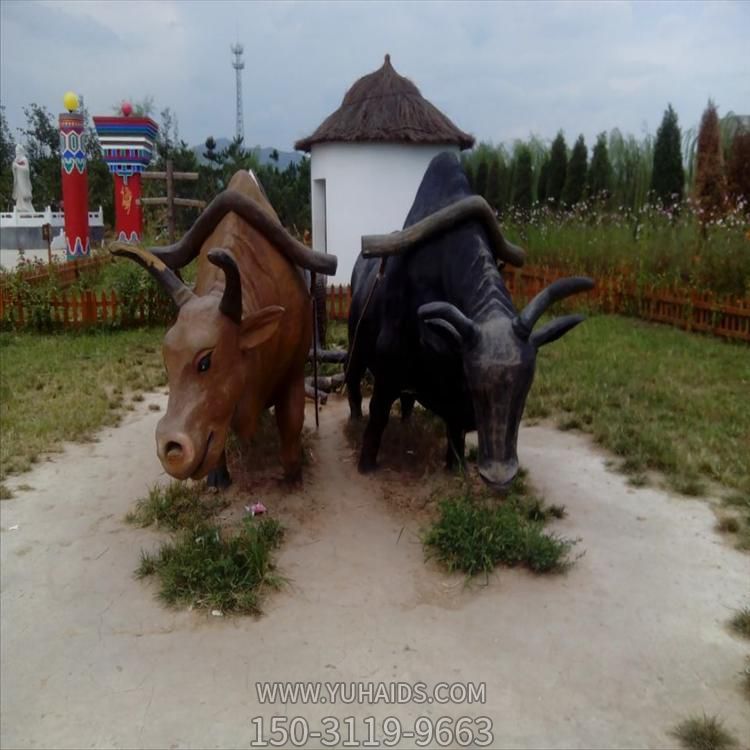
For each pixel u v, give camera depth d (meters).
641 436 5.86
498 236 4.46
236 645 3.38
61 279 12.23
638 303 10.95
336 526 4.51
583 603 3.72
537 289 12.45
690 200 13.47
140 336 10.03
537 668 3.23
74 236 18.64
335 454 5.71
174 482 5.13
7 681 3.16
